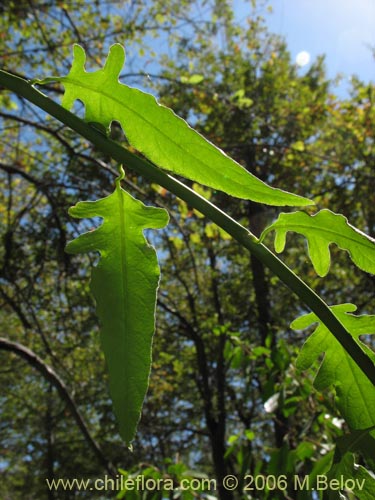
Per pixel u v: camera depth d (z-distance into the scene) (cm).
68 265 511
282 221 78
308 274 784
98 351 795
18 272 527
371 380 68
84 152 599
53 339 674
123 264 73
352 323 85
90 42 647
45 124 523
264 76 906
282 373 211
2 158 674
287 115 852
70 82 69
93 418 1261
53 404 1159
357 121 797
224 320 933
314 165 805
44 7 575
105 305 72
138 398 68
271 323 750
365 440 74
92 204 73
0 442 1348
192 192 68
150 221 73
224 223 68
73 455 1252
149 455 883
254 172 781
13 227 519
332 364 89
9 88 67
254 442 554
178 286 927
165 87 723
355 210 792
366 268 79
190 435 991
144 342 70
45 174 552
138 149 71
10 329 902
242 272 985
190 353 934
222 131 757
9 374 1095
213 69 897
